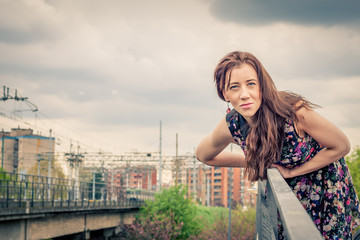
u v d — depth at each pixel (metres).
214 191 109.62
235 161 2.16
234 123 1.83
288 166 1.78
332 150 1.66
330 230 1.79
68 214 31.12
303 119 1.61
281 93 1.69
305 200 1.83
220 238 32.19
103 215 40.12
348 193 1.84
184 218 31.11
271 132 1.61
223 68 1.58
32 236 24.66
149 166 68.75
